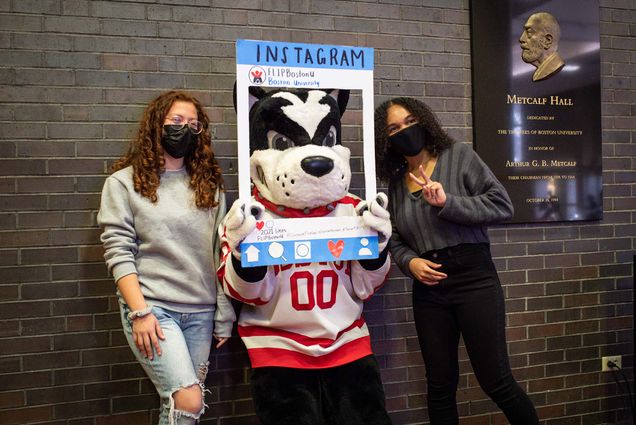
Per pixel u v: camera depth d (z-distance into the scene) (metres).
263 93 1.68
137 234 1.70
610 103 2.63
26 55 1.98
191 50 2.13
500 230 2.46
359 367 1.63
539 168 2.49
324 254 1.56
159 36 2.10
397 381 2.36
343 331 1.65
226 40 2.16
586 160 2.55
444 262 1.80
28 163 1.99
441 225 1.79
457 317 1.81
